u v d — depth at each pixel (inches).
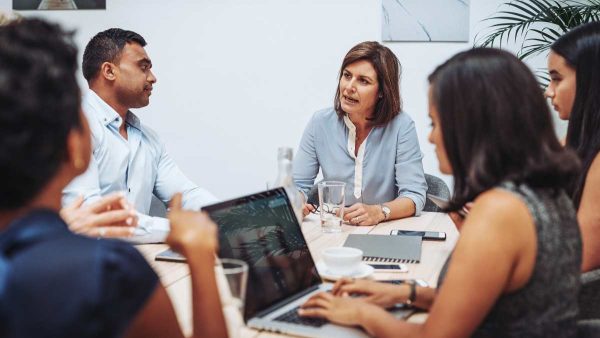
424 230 77.3
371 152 98.2
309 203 96.1
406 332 39.7
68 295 26.8
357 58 93.7
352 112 95.1
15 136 26.8
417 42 132.3
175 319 31.5
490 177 39.5
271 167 146.3
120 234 54.7
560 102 66.4
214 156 149.3
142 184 91.7
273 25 140.8
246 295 45.0
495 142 39.4
